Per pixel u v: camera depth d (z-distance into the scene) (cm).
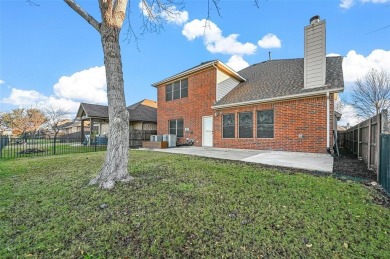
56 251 222
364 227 256
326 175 468
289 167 557
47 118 2867
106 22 459
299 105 891
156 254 215
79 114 1880
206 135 1284
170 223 270
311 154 821
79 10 458
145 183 425
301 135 880
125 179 442
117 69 464
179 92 1450
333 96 830
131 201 339
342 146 1256
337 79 848
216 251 218
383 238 234
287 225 262
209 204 323
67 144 1739
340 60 1032
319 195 350
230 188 390
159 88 1608
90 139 1611
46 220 286
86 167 620
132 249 223
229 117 1155
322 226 259
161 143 1259
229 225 264
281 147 942
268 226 261
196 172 514
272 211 298
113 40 462
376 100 1995
